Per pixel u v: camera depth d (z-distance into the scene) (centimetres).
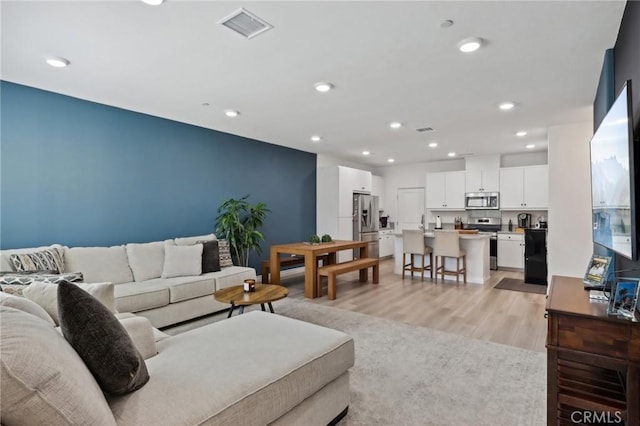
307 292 474
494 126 484
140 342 166
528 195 681
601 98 308
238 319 226
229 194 546
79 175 376
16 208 333
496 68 293
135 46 254
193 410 123
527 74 305
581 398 156
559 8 206
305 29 231
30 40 245
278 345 180
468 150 678
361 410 200
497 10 209
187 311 364
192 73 305
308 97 369
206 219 511
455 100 376
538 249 562
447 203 777
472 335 327
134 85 335
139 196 430
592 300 173
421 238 601
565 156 457
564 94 354
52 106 355
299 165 687
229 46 255
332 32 235
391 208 917
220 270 438
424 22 222
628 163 153
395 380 237
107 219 399
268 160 617
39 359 87
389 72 303
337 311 407
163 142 455
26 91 337
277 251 509
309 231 710
